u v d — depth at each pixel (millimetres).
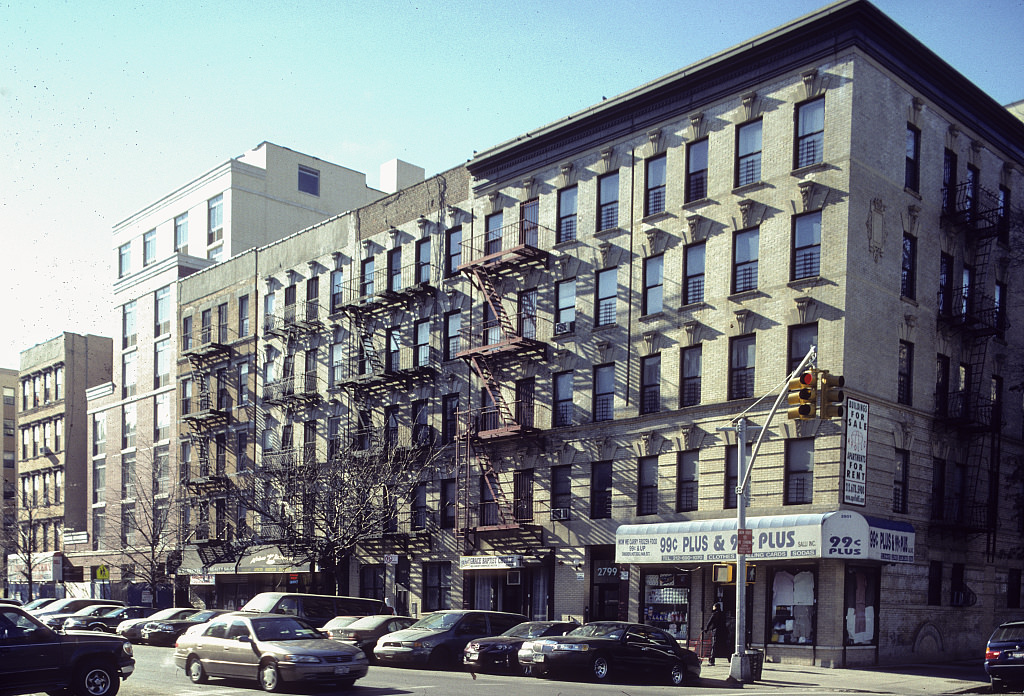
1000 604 38906
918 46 35062
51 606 46500
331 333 52938
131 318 71750
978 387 37688
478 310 44969
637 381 37906
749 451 34188
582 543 39125
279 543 47406
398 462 46031
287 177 70312
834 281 32531
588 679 26141
